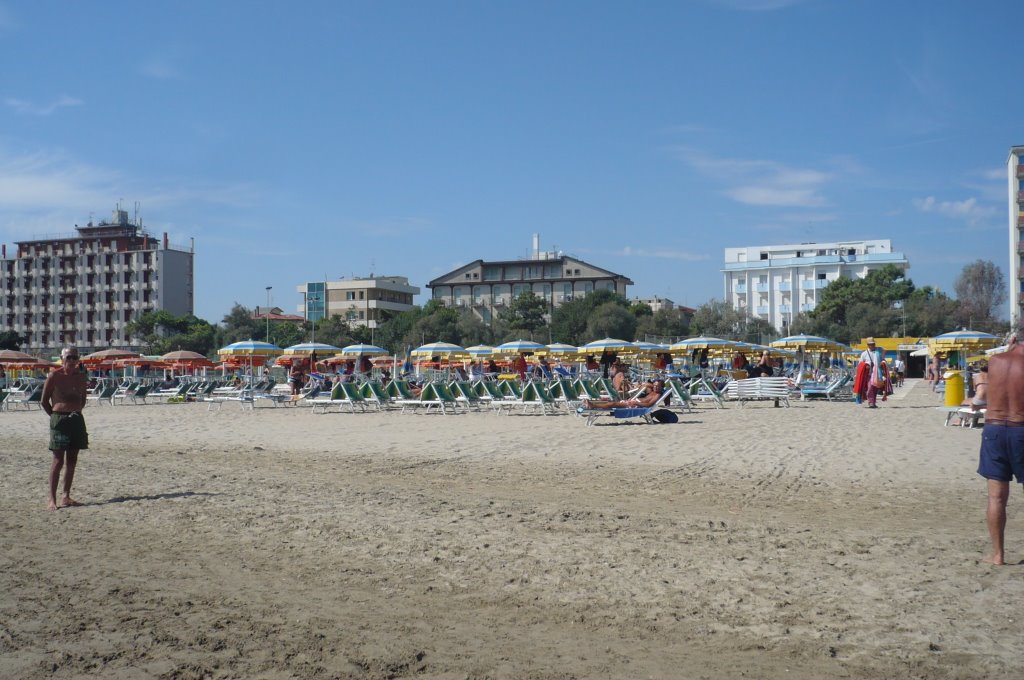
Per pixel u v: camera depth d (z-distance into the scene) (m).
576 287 111.19
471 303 113.88
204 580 5.83
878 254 110.19
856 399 24.89
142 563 6.32
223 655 4.40
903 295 93.94
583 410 18.02
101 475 10.89
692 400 27.33
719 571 5.84
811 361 46.47
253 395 26.88
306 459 12.73
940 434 14.84
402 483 10.15
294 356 38.12
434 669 4.20
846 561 6.04
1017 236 65.94
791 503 8.52
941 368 39.59
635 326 85.81
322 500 8.77
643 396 18.62
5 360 39.94
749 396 24.19
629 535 7.03
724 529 7.24
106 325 108.38
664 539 6.86
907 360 65.12
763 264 115.06
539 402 21.72
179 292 109.50
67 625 4.89
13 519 8.08
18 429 19.47
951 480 9.77
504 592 5.46
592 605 5.17
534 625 4.84
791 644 4.45
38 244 112.50
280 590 5.57
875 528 7.25
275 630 4.78
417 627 4.82
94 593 5.52
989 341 30.56
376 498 8.88
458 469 11.37
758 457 12.01
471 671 4.16
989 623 4.68
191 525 7.64
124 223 111.69
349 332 94.31
